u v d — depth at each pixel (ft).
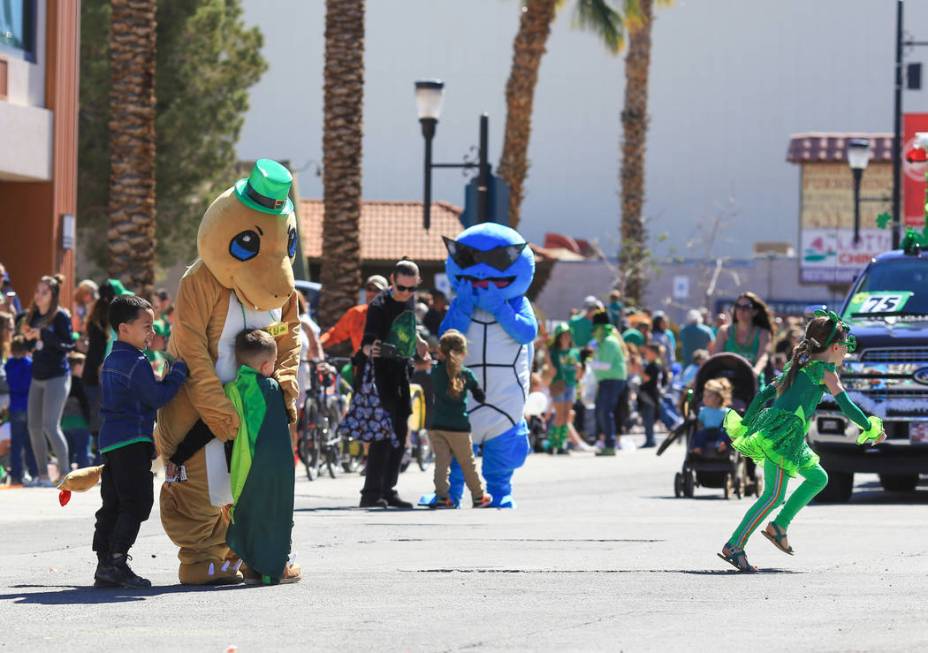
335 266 161.58
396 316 89.25
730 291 320.91
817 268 323.78
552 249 356.79
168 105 237.86
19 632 42.83
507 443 91.20
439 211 291.17
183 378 52.39
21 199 149.28
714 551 64.85
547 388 149.28
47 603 48.75
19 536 71.26
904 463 91.15
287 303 54.70
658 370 163.63
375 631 42.47
